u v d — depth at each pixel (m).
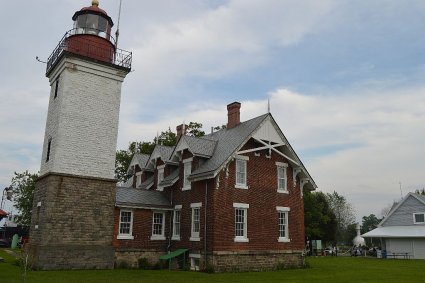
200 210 25.09
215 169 23.88
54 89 25.67
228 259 23.70
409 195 47.56
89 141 24.27
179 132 34.66
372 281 19.50
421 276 22.23
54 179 22.58
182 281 18.12
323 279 20.16
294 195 28.39
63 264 21.97
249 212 25.45
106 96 25.45
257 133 26.53
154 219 27.47
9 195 46.72
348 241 93.62
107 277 18.97
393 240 47.06
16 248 40.69
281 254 26.45
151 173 35.22
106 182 24.48
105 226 23.97
